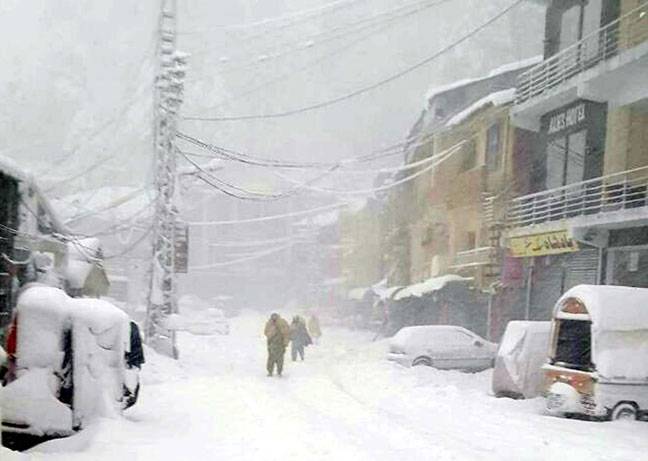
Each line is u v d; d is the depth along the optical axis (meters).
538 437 10.62
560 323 14.48
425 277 37.53
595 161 21.80
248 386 16.38
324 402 14.04
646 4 17.97
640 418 13.27
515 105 25.62
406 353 22.08
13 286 17.47
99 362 9.34
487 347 22.78
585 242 20.59
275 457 8.34
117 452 7.95
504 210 26.88
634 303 13.72
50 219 21.52
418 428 11.09
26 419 8.62
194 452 8.28
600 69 19.66
